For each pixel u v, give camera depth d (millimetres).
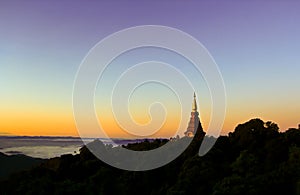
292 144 131125
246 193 107750
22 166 131125
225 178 112750
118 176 131875
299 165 115625
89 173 134250
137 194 125375
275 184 110375
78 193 119938
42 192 117562
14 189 119625
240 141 144500
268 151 130250
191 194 115875
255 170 118250
